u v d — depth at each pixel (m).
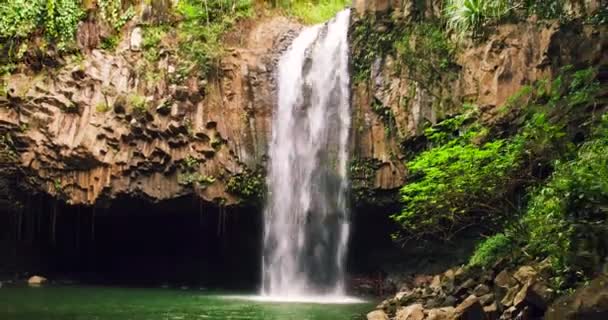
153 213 17.56
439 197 10.44
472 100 13.75
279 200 16.56
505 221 10.76
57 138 16.44
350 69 16.14
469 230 14.65
